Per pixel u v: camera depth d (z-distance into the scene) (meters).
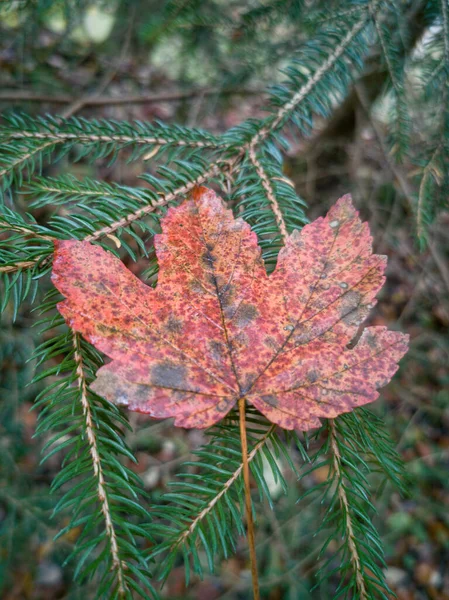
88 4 0.40
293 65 0.25
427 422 0.61
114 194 0.21
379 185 0.62
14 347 0.41
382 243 0.62
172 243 0.19
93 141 0.24
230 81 0.46
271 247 0.20
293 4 0.34
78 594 0.42
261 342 0.18
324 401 0.17
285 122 0.24
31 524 0.42
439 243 0.60
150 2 0.43
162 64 0.56
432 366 0.63
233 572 0.50
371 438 0.19
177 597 0.47
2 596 0.42
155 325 0.18
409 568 0.56
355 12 0.26
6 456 0.42
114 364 0.17
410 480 0.21
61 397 0.17
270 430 0.18
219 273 0.19
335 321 0.18
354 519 0.18
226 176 0.22
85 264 0.18
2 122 0.44
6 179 0.23
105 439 0.17
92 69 0.59
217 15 0.36
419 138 0.32
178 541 0.16
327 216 0.19
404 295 0.67
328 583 0.48
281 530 0.49
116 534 0.16
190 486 0.17
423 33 0.30
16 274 0.18
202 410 0.17
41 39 0.48
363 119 0.60
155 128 0.24
